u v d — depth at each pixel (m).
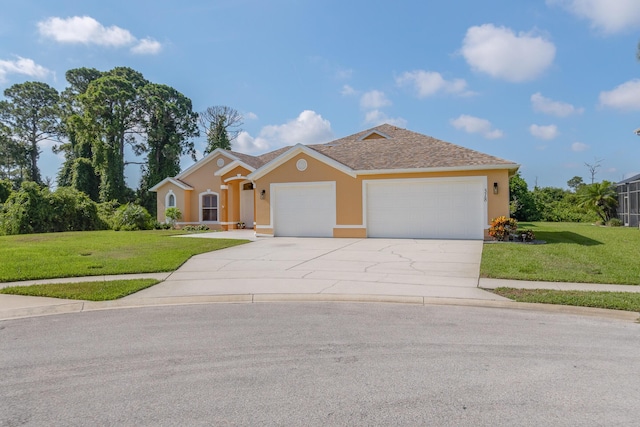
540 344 4.98
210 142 50.59
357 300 7.31
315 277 9.07
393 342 5.09
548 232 20.08
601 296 6.92
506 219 15.61
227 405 3.49
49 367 4.41
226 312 6.63
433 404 3.46
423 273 9.38
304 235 18.67
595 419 3.19
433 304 7.03
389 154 18.92
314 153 18.33
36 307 6.79
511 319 6.09
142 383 3.96
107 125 42.09
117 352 4.85
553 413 3.29
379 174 17.53
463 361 4.44
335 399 3.57
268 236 18.91
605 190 29.08
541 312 6.49
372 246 14.60
